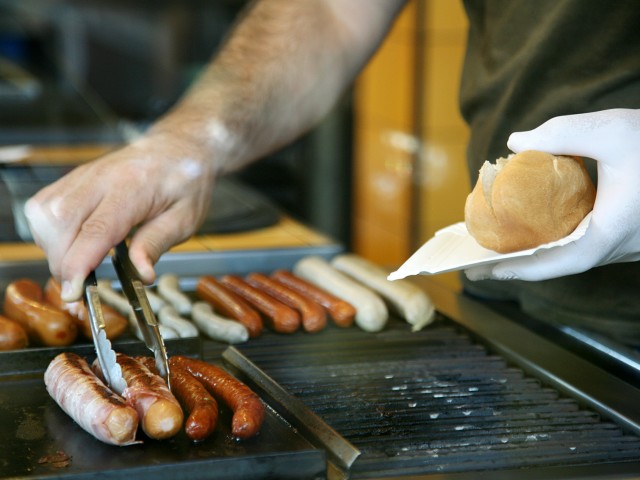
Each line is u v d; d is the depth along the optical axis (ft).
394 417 3.67
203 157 4.73
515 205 3.33
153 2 11.30
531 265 3.62
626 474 3.22
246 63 5.44
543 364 4.17
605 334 4.69
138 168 4.39
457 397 3.89
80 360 3.77
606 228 3.58
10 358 4.00
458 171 10.87
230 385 3.57
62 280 4.04
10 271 5.45
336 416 3.66
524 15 4.81
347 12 5.67
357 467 3.21
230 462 3.11
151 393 3.30
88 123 9.98
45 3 11.51
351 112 11.42
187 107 5.15
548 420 3.68
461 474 3.17
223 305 4.76
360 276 5.30
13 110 9.98
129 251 4.22
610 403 3.74
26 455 3.18
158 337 3.64
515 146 3.56
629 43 4.43
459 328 4.78
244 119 5.15
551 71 4.68
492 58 5.03
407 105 10.84
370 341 4.60
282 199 11.02
